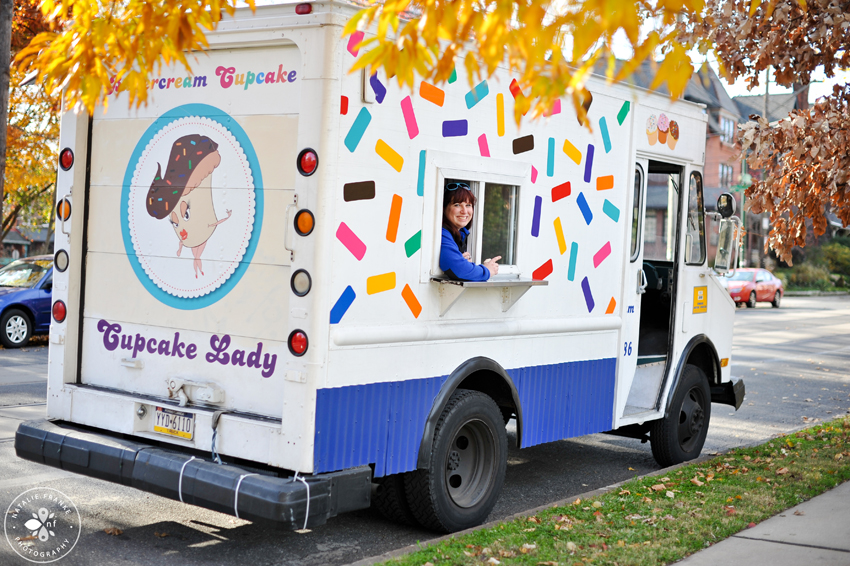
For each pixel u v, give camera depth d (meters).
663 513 5.39
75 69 4.37
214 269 4.69
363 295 4.46
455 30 3.08
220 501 4.20
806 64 7.61
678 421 7.28
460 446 5.36
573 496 6.31
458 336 5.05
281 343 4.44
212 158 4.70
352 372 4.42
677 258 7.25
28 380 10.22
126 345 5.05
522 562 4.34
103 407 4.98
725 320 7.99
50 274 14.27
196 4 4.06
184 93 4.81
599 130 6.15
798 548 4.77
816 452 7.39
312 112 4.23
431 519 5.00
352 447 4.45
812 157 7.56
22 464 6.39
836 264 59.53
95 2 4.26
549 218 5.73
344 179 4.31
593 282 6.22
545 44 2.85
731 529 5.10
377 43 4.40
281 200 4.45
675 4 2.85
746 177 47.56
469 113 5.03
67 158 5.19
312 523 4.15
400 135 4.60
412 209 4.71
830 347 18.73
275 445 4.29
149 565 4.52
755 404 11.16
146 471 4.47
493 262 5.20
